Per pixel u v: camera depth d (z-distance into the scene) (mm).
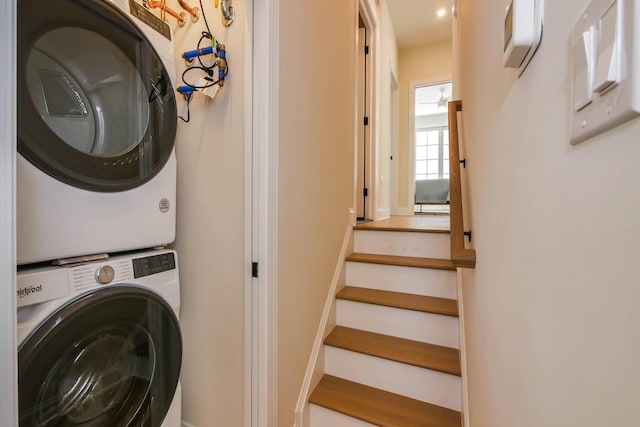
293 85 1358
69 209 805
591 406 286
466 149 1554
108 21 897
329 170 1846
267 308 1182
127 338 941
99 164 868
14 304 489
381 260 2062
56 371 758
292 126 1354
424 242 2191
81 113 866
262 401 1187
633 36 230
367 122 3201
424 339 1704
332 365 1678
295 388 1408
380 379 1561
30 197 724
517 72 539
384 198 3699
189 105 1331
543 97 417
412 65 4918
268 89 1160
